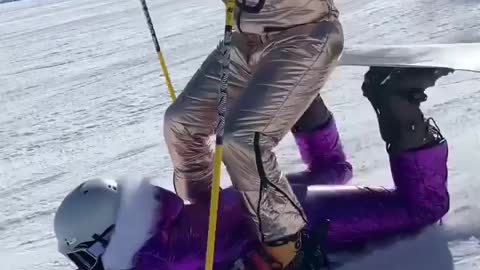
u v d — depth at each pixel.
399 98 3.15
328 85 6.12
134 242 2.88
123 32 11.70
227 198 3.16
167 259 2.92
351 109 5.45
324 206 3.20
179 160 3.14
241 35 2.98
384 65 2.99
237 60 2.98
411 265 3.06
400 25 8.10
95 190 2.88
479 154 4.08
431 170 3.21
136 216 2.89
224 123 2.66
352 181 3.90
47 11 17.55
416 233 3.27
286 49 2.81
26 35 13.50
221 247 2.99
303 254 2.97
